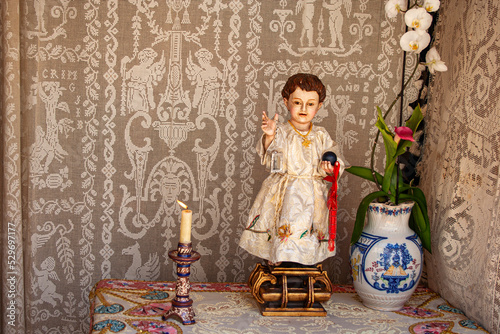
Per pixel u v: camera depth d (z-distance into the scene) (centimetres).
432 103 178
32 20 168
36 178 174
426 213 160
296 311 149
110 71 176
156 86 178
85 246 179
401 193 166
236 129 182
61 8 172
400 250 149
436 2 147
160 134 180
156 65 178
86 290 181
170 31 178
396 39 184
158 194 181
